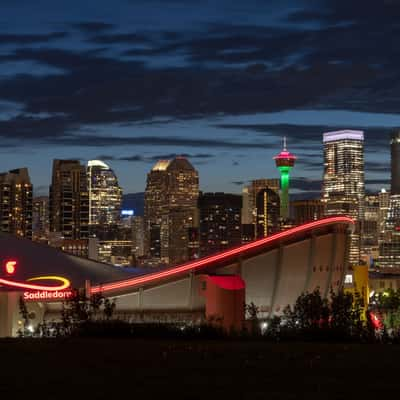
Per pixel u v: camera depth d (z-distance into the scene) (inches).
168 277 6279.5
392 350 1514.5
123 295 6181.1
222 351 1477.6
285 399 1001.5
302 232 6879.9
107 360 1350.9
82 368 1258.0
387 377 1168.8
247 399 1000.9
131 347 1560.0
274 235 6766.7
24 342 1700.3
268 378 1157.1
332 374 1194.6
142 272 6850.4
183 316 6156.5
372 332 1971.0
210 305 5821.9
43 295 5743.1
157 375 1182.9
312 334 1899.6
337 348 1546.5
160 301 6264.8
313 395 1026.7
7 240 6402.6
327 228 7017.7
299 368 1256.8
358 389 1069.1
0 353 1456.7
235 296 5782.5
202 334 1929.1
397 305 3873.0
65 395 1027.3
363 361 1343.5
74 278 6127.0
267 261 6752.0
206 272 6382.9
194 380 1138.0
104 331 1972.2
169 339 1865.2
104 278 6368.1
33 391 1054.4
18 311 5442.9
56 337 1925.4
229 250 6589.6
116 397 1013.2
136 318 6058.1
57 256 6437.0
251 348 1537.9
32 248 6397.6
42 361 1342.3
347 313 2161.7
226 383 1112.2
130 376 1173.1
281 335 1908.2
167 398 1007.6
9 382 1122.7
